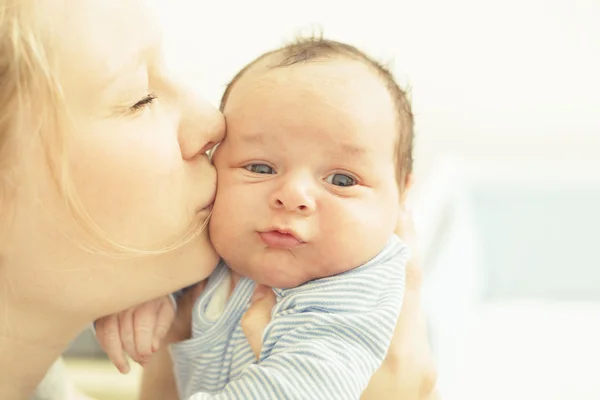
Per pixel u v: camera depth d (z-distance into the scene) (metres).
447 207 2.40
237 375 0.87
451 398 1.71
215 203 0.86
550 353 2.09
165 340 0.99
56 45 0.68
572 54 3.03
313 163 0.85
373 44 3.05
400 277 0.90
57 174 0.68
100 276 0.75
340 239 0.85
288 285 0.87
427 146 3.14
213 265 0.86
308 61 0.90
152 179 0.73
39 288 0.73
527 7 3.01
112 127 0.71
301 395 0.76
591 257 2.59
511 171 2.69
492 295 2.65
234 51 2.71
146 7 0.78
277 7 2.82
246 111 0.87
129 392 1.45
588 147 3.07
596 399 1.81
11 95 0.67
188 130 0.80
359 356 0.81
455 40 3.06
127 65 0.72
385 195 0.90
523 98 3.09
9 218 0.69
